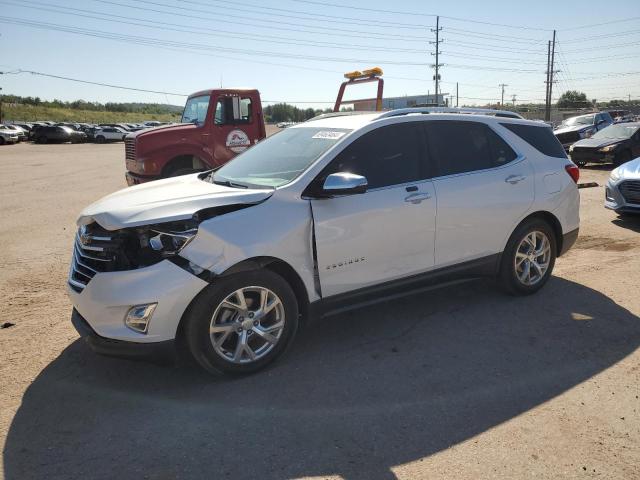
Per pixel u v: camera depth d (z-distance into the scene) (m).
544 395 3.43
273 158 4.42
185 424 3.15
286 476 2.69
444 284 4.68
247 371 3.68
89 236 3.56
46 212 10.28
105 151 33.56
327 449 2.90
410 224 4.27
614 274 5.85
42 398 3.44
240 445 2.94
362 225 4.02
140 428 3.11
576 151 17.67
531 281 5.22
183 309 3.39
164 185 4.33
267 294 3.68
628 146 16.97
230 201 3.62
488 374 3.71
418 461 2.79
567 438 2.98
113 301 3.31
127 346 3.34
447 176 4.55
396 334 4.39
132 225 3.35
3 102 78.38
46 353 4.08
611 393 3.44
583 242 7.35
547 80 59.91
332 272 3.95
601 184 13.30
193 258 3.38
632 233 7.80
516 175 4.93
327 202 3.90
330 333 4.43
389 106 10.20
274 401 3.38
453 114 4.79
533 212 5.05
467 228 4.62
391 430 3.06
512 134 5.10
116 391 3.53
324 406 3.32
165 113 123.19
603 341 4.21
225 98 10.23
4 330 4.51
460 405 3.32
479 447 2.90
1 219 9.55
